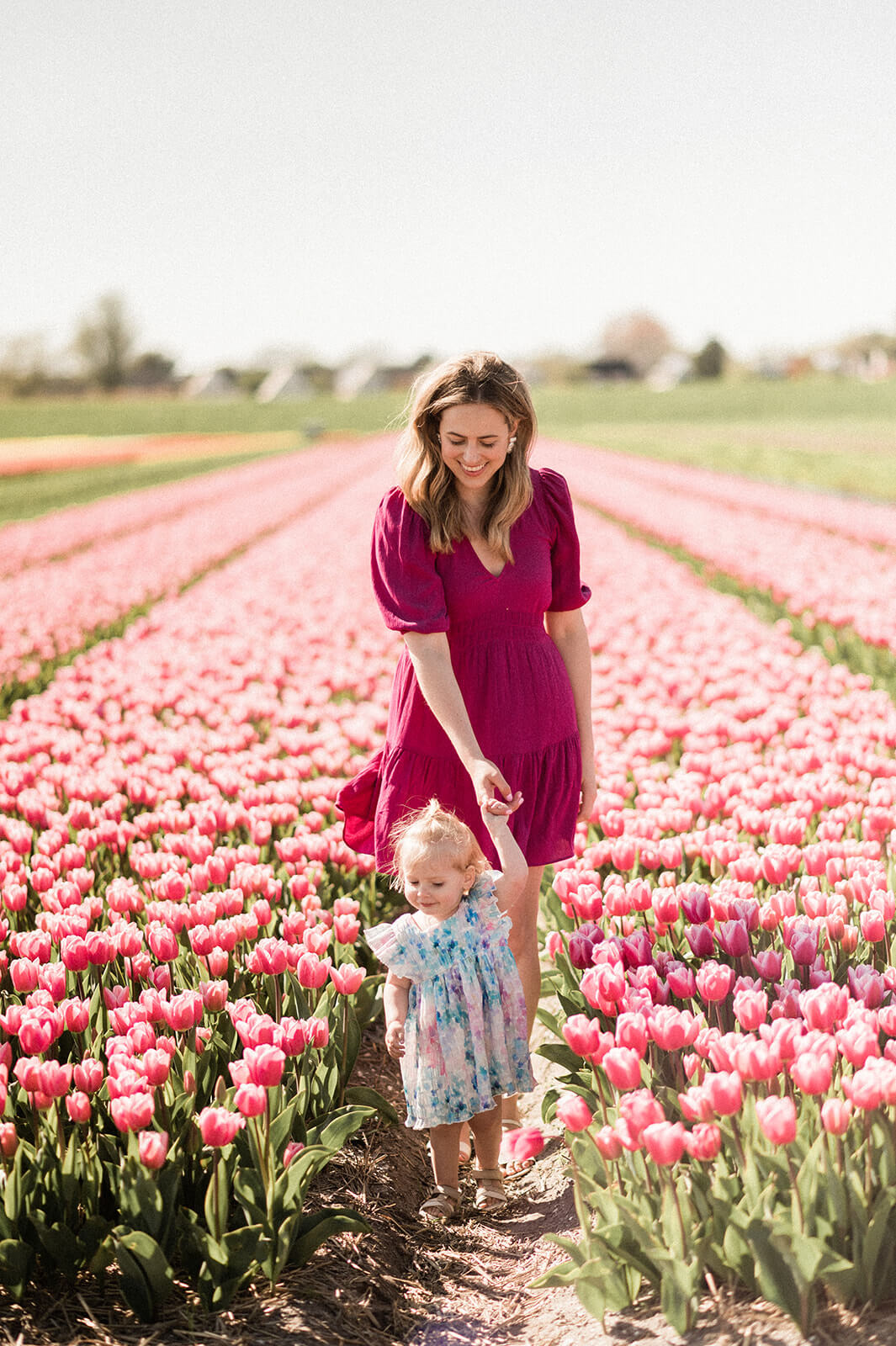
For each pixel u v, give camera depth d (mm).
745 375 117062
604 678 7879
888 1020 2703
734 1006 2760
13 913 4148
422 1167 3576
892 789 4820
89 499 29891
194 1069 3113
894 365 112812
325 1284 2824
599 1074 2893
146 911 3881
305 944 3490
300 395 113938
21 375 93875
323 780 5422
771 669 8172
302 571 15094
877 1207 2326
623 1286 2523
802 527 18031
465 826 3092
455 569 3307
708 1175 2568
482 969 3086
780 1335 2328
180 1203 2818
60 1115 3066
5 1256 2592
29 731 6996
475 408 3092
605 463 35688
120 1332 2602
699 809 4836
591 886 3619
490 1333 2705
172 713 8453
